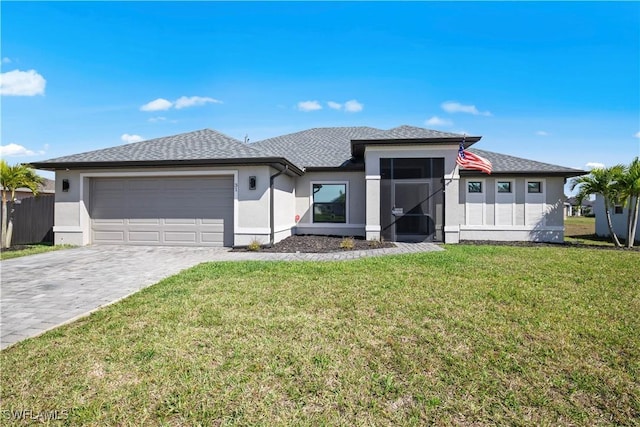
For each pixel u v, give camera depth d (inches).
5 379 121.3
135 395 111.3
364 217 600.4
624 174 512.1
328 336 156.8
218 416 101.2
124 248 458.9
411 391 113.9
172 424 97.6
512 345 147.5
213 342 150.3
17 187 511.2
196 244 472.1
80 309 203.0
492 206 592.1
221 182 469.7
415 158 514.9
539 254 400.8
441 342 150.4
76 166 460.1
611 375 123.9
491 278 267.9
